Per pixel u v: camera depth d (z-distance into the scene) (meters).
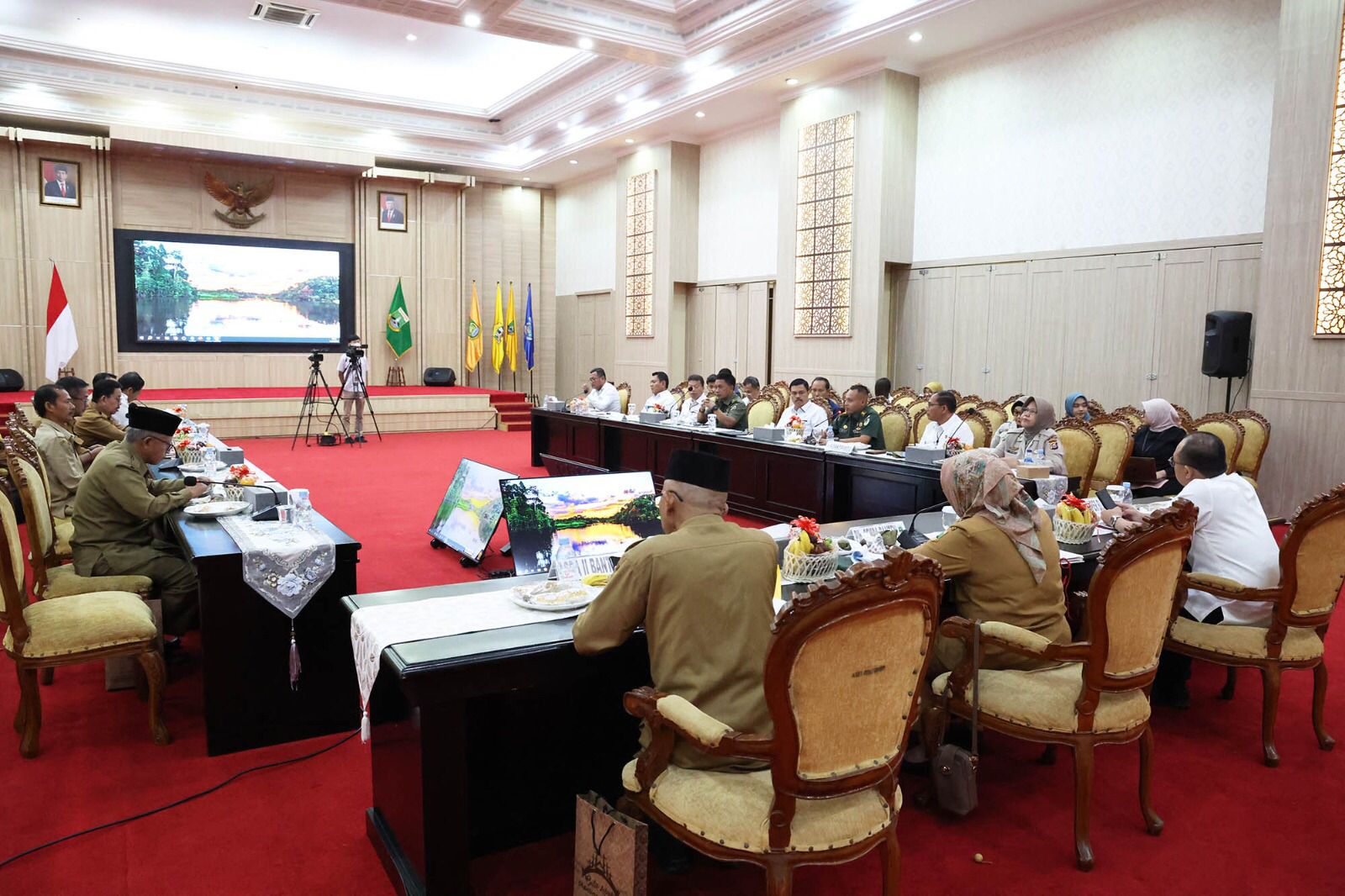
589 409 9.87
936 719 2.62
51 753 2.99
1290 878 2.31
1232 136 7.03
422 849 2.10
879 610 1.72
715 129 12.20
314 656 3.13
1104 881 2.29
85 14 10.62
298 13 10.51
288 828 2.54
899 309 9.91
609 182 15.11
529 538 3.36
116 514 3.64
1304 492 6.26
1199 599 3.22
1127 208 7.76
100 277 13.16
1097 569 2.28
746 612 1.99
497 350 16.28
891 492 5.79
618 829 1.89
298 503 3.55
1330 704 3.49
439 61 12.31
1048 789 2.80
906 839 2.50
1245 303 7.01
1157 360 7.63
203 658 2.96
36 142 12.61
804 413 7.74
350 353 11.82
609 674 2.55
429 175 14.98
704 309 12.80
